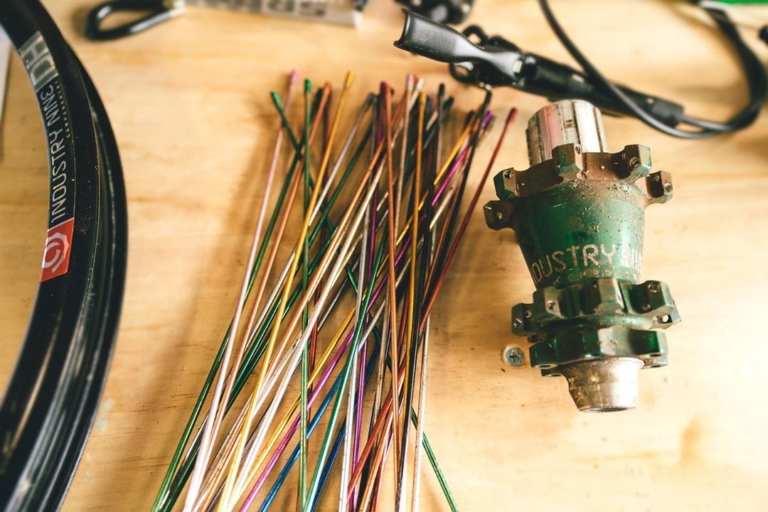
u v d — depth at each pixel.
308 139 0.66
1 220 0.63
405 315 0.56
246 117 0.71
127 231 0.60
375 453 0.52
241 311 0.56
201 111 0.71
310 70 0.75
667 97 0.77
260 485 0.51
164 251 0.63
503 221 0.56
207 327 0.59
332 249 0.58
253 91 0.73
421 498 0.53
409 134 0.70
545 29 0.81
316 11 0.77
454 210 0.63
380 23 0.79
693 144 0.71
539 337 0.52
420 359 0.57
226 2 0.77
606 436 0.56
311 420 0.54
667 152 0.71
